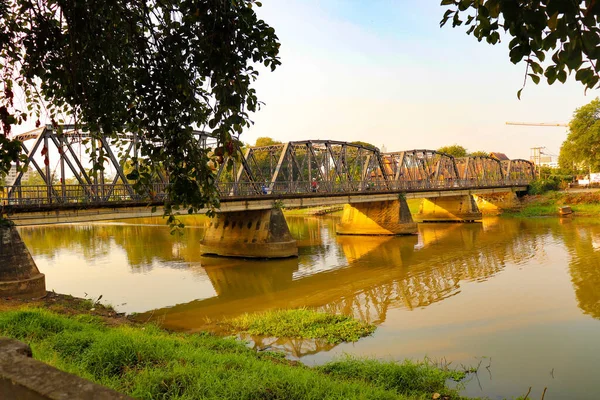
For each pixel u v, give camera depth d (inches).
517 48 116.9
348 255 1283.2
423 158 2245.3
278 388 281.1
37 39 179.3
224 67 149.3
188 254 1327.5
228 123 151.2
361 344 536.7
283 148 1392.7
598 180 3061.0
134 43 177.5
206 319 662.5
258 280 967.6
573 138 2342.5
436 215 2293.3
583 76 106.6
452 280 914.7
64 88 192.9
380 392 314.3
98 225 2337.6
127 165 190.7
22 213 742.5
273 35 155.4
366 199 1598.2
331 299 792.3
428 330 594.6
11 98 187.3
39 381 78.7
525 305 709.9
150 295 833.5
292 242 1246.3
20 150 173.8
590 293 767.7
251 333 576.4
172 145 179.3
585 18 94.0
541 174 3292.3
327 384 305.6
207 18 148.3
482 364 466.9
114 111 192.1
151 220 2529.5
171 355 325.7
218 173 1138.0
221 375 290.5
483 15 120.3
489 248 1310.3
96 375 281.9
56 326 395.2
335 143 1610.5
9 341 99.7
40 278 692.7
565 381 422.0
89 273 1042.1
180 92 174.1
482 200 2645.2
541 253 1179.9
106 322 520.4
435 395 369.1
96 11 173.9
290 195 1274.6
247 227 1266.0
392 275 987.3
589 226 1729.8
